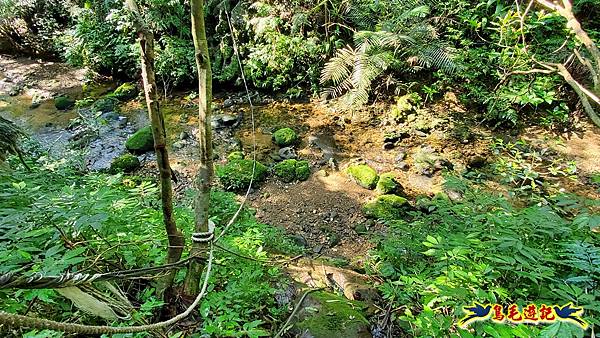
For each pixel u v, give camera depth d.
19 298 1.47
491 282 1.81
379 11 5.99
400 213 4.18
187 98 6.47
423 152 5.05
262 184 4.70
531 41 5.11
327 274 2.69
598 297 1.69
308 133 5.58
